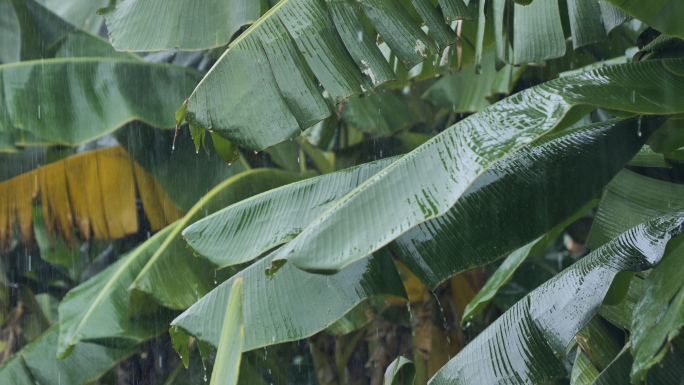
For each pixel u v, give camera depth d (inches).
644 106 158.4
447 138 163.9
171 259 264.4
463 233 195.0
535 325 195.0
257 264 214.4
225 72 182.1
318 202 215.0
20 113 258.5
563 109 149.6
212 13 220.5
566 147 202.2
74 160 278.7
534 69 271.9
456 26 237.3
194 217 269.0
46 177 277.0
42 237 282.2
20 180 276.5
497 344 199.5
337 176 216.5
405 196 155.8
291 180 277.6
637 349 152.8
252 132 179.6
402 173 161.9
